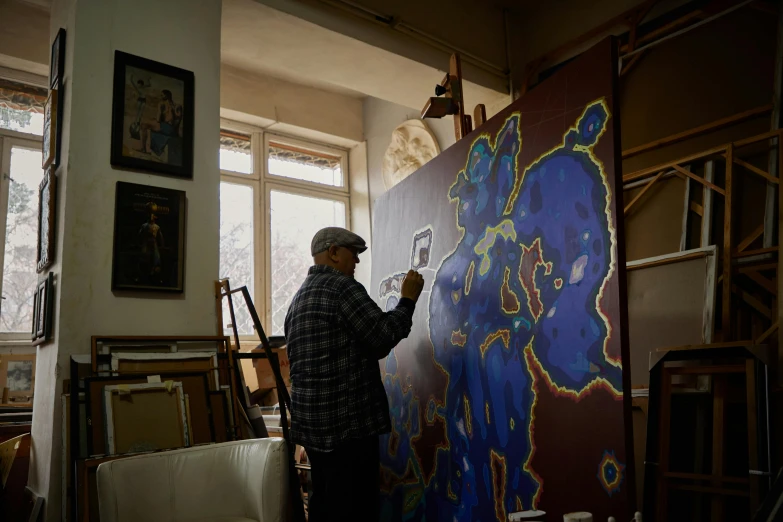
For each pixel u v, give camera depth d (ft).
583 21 14.62
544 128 7.28
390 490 9.86
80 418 8.77
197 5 11.28
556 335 6.66
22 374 13.99
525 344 7.13
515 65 15.90
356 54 13.82
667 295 10.30
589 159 6.52
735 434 8.80
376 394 7.69
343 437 7.38
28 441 11.24
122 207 9.89
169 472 7.34
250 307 10.57
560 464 6.39
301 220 20.24
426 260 9.68
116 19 10.36
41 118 15.87
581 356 6.29
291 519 7.44
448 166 9.40
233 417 9.82
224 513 7.45
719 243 10.44
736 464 8.67
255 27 12.65
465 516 7.91
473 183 8.64
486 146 8.46
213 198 10.89
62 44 10.46
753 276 9.54
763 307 9.39
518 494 6.95
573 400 6.32
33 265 15.14
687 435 9.02
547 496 6.50
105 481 6.89
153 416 9.03
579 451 6.16
